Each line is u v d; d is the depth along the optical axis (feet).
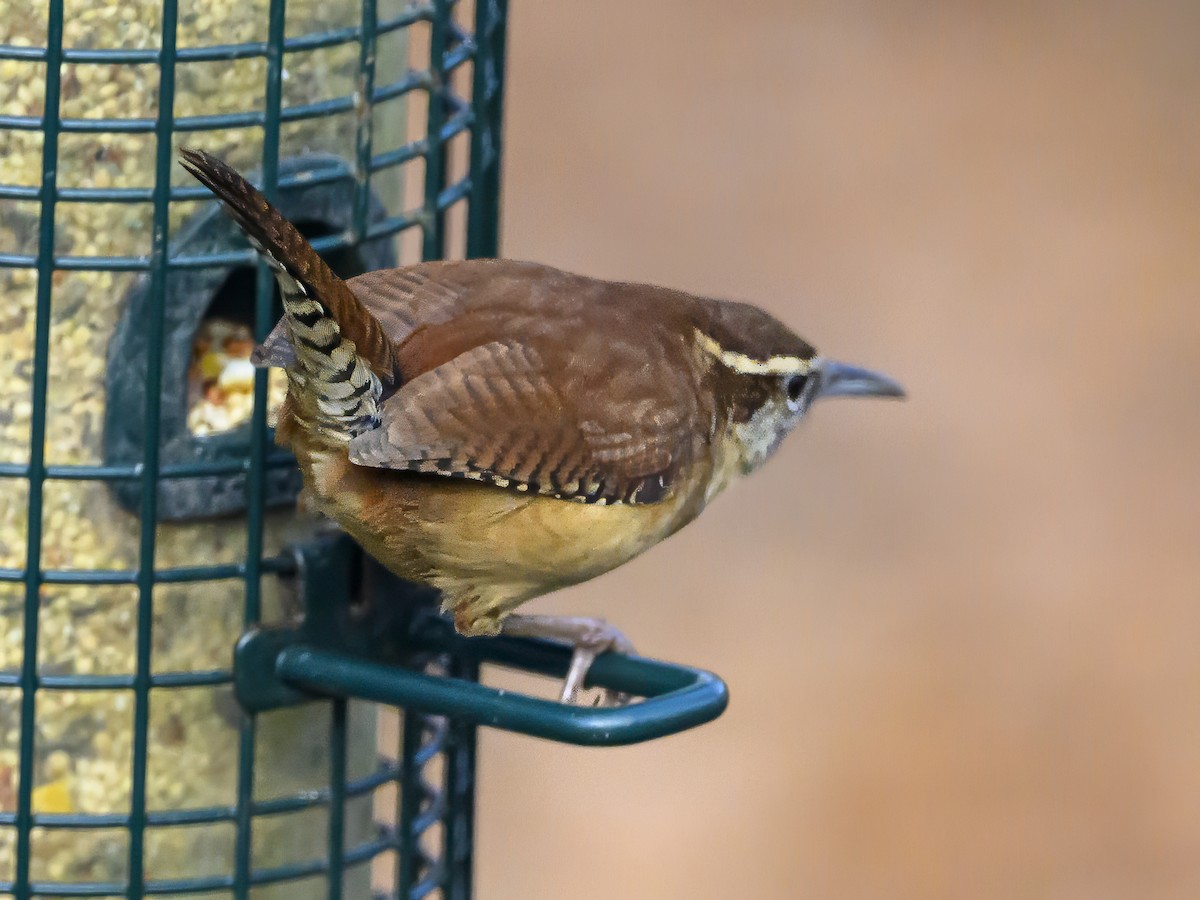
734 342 34.88
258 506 31.91
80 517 31.96
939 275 70.28
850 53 77.56
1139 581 62.90
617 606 61.00
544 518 30.53
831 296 69.46
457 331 30.45
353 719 34.40
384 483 29.99
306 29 32.71
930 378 67.67
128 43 31.55
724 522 63.57
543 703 29.43
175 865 32.99
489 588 31.45
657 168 72.33
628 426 31.14
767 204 71.51
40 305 30.78
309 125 32.60
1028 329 69.31
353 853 33.55
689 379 33.30
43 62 30.76
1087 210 73.00
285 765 33.45
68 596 32.07
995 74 78.18
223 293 32.83
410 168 41.83
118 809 32.45
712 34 77.82
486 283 31.32
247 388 32.71
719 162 73.20
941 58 78.89
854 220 71.87
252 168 32.37
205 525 32.45
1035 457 66.33
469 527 30.37
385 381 28.99
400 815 34.37
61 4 30.53
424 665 34.88
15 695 31.99
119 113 31.63
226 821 32.17
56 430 31.81
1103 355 68.74
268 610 32.81
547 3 77.82
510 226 69.67
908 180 73.46
